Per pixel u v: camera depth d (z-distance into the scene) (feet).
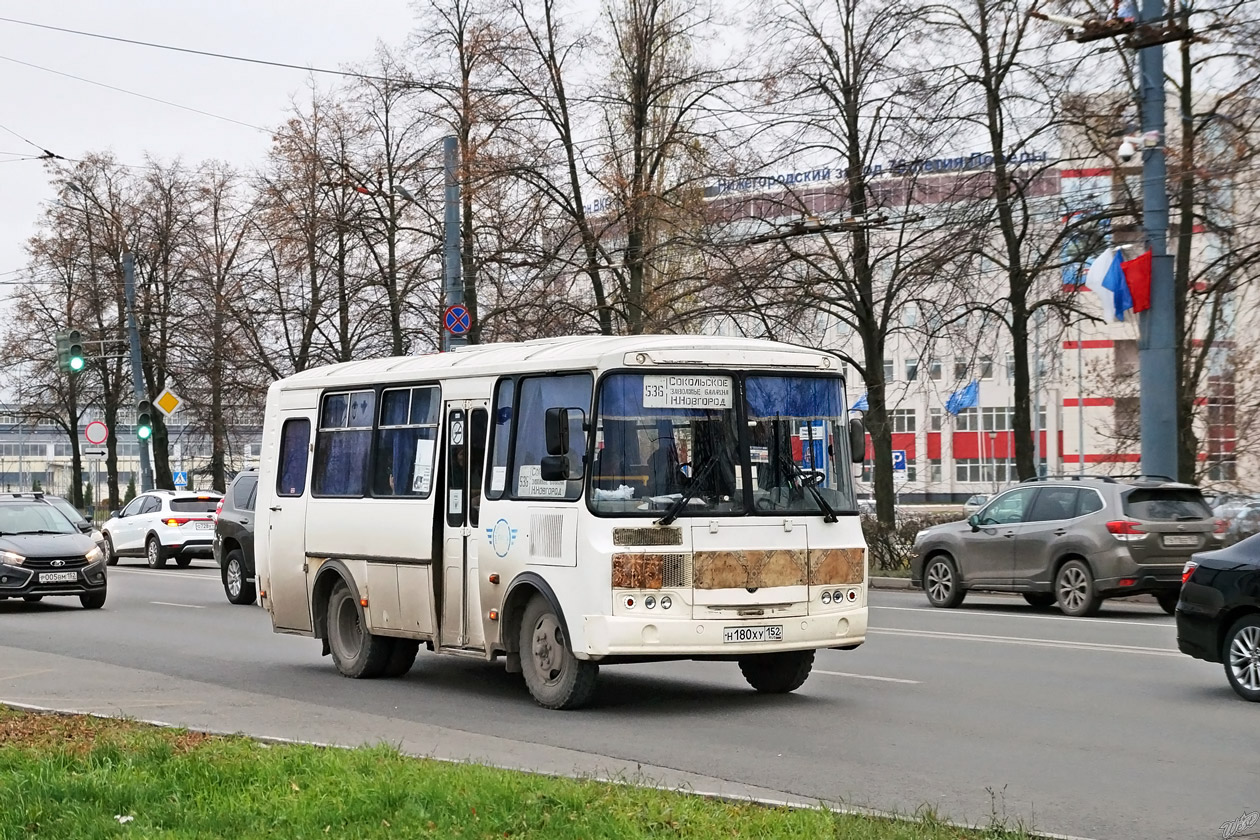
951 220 94.43
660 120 117.19
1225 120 80.89
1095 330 113.70
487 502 41.75
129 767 28.02
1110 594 67.05
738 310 102.73
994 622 65.10
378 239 137.90
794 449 39.83
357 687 45.42
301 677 48.14
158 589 92.22
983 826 23.70
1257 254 82.84
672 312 112.47
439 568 43.73
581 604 37.83
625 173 116.16
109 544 120.47
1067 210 93.15
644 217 112.78
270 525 52.31
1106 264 75.61
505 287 119.75
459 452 43.29
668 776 28.81
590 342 40.27
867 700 40.68
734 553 38.17
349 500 47.98
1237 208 84.43
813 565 39.29
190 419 173.06
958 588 74.23
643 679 46.34
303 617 50.47
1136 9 73.97
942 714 37.91
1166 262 74.23
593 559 37.52
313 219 139.23
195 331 166.50
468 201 116.47
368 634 46.93
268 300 151.53
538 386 40.55
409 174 132.57
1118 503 67.46
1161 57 74.38
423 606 44.24
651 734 35.04
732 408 39.14
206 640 60.70
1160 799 26.78
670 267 118.73
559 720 37.52
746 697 41.60
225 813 23.86
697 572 37.76
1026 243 95.35
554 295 117.80
